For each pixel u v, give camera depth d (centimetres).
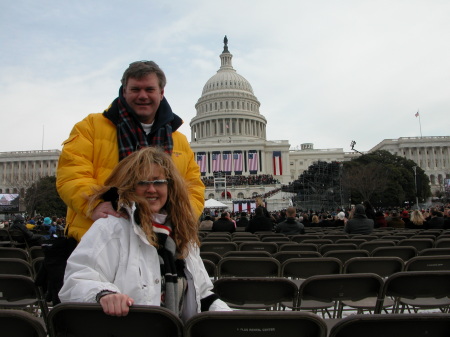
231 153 13488
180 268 457
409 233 1727
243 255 988
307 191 7225
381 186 8100
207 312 390
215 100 15238
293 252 982
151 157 446
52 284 509
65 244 521
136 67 555
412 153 15238
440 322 391
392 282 643
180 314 457
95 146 548
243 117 14738
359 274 643
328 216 3578
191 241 467
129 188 432
